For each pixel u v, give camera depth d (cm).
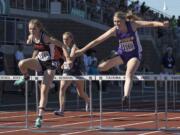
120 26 991
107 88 2766
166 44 4216
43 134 1014
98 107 1773
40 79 1097
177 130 1075
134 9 3888
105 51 3478
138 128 1108
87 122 1243
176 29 4388
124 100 976
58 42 1078
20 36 2655
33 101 2009
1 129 1092
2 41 2550
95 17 3522
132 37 995
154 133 1034
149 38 3997
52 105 1839
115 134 1016
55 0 3231
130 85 988
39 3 3148
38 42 1071
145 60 3922
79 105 1848
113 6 3750
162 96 2503
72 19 3284
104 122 1255
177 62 4166
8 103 1905
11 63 2494
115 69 2420
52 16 3231
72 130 1076
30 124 1198
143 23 990
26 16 3022
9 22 2605
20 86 2231
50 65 1077
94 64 2173
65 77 1086
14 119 1316
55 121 1263
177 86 2873
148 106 1848
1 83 1895
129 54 1002
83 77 1077
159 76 1034
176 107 1823
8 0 2664
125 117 1386
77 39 3322
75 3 3334
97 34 3441
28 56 2644
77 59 1349
